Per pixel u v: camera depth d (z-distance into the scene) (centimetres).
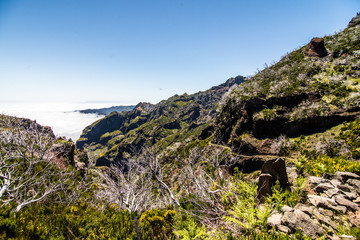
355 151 1335
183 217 558
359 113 3216
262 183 596
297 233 341
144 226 499
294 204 498
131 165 1050
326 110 3609
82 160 2514
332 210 437
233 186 639
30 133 1020
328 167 745
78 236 451
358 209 420
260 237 346
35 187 879
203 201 612
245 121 4894
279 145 3697
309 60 5741
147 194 1002
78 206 661
